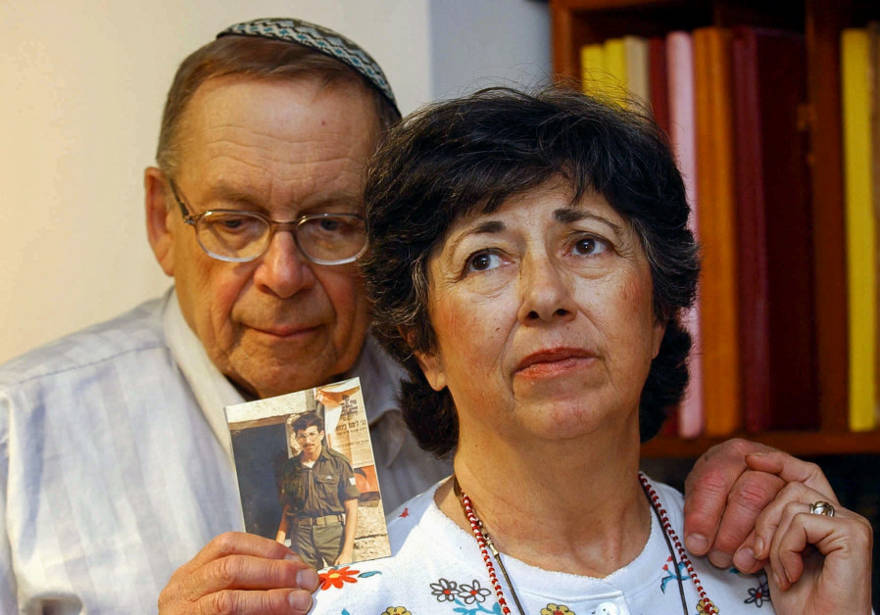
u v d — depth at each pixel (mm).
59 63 1999
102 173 1988
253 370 1501
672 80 1797
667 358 1264
